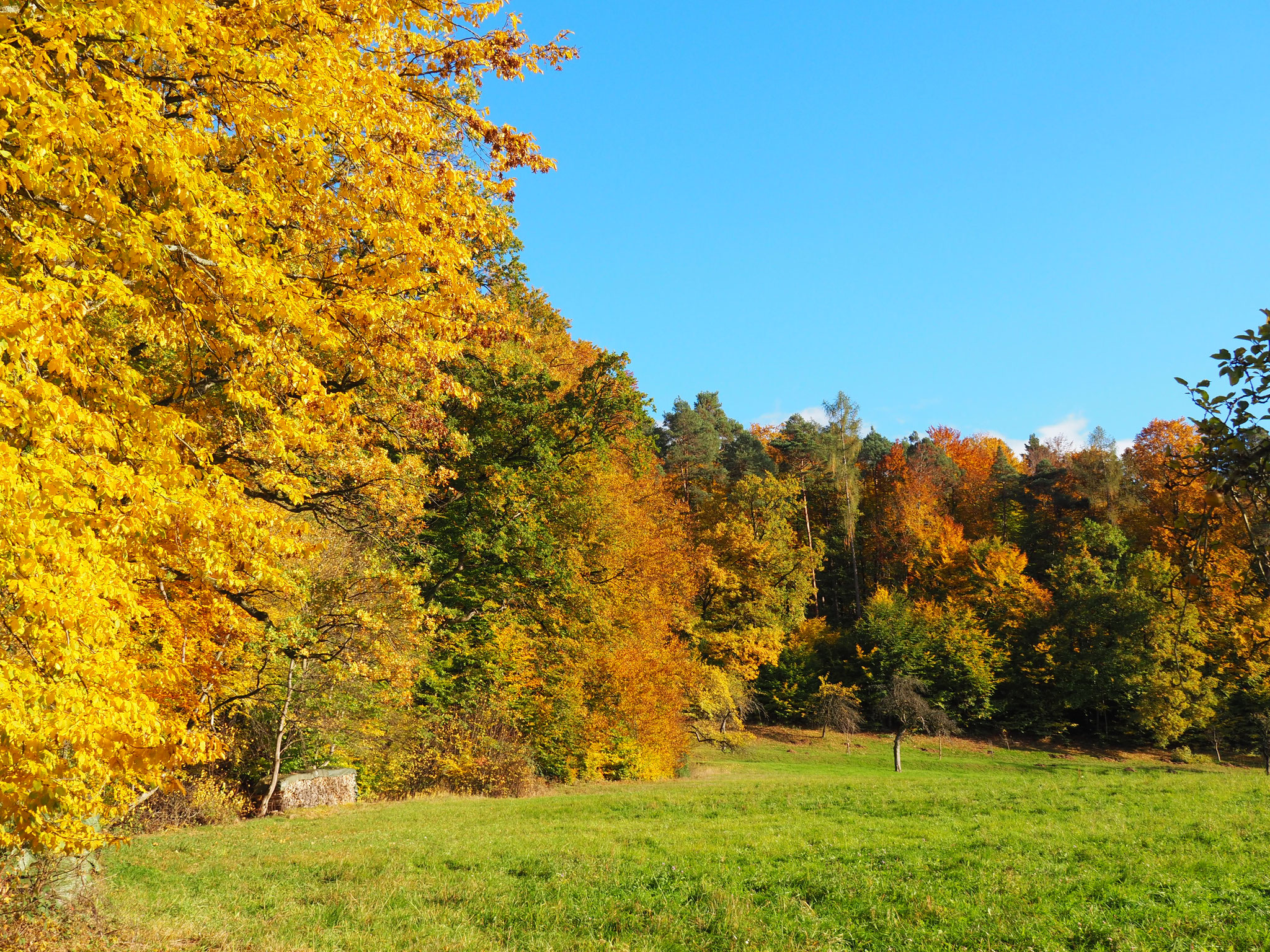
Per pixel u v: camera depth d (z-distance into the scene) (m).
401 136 7.59
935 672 55.94
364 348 7.98
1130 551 54.22
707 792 23.73
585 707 33.19
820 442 69.94
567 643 30.64
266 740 21.86
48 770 5.16
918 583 63.53
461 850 13.67
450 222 8.19
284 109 6.20
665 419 77.88
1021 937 7.79
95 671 5.10
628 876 11.16
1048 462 73.81
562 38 9.04
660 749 36.38
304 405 7.59
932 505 67.62
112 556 5.61
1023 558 59.66
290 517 10.70
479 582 28.58
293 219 7.54
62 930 7.46
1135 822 14.05
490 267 22.91
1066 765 47.62
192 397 8.25
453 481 25.55
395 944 8.08
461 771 25.92
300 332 7.46
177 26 5.69
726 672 52.22
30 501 4.70
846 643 59.62
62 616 4.73
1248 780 21.81
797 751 51.12
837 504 69.38
